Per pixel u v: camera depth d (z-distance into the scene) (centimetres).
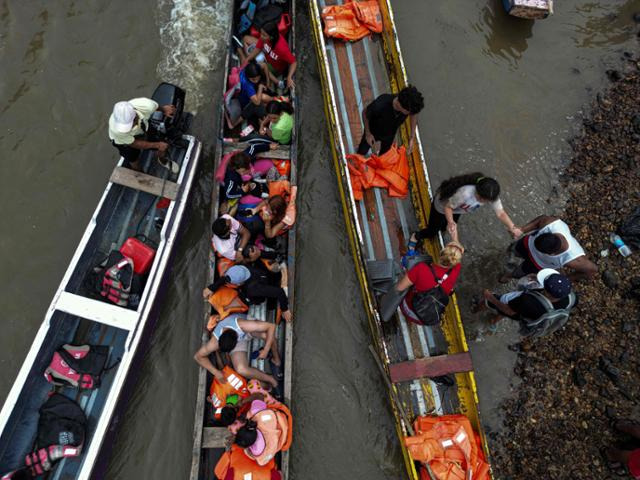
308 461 593
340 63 734
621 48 862
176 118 631
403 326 607
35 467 509
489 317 668
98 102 762
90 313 556
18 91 762
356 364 639
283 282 620
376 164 655
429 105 796
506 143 780
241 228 609
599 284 679
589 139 787
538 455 596
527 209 738
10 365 620
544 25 871
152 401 610
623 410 612
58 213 700
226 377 543
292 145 683
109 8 816
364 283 618
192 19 817
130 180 620
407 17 853
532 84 827
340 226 712
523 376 639
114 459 581
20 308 648
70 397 558
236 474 483
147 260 598
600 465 590
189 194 669
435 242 626
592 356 642
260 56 713
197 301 659
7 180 715
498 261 701
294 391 625
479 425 545
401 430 563
